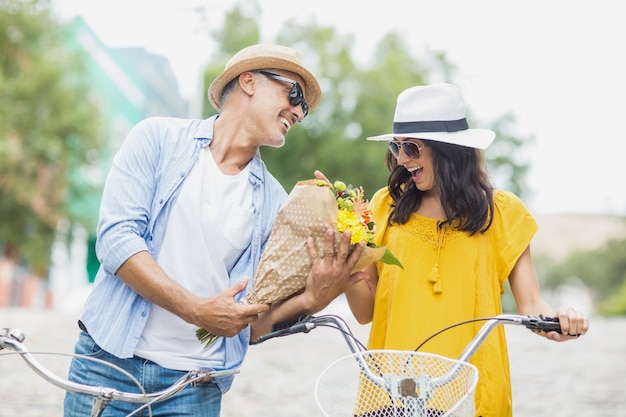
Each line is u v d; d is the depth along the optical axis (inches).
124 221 151.5
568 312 136.2
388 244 165.3
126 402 143.9
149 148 159.0
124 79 1729.8
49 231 1247.5
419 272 160.7
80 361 155.3
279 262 144.4
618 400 406.3
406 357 129.5
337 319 139.0
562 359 575.8
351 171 1439.5
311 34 1491.1
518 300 161.9
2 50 1178.0
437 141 159.9
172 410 154.0
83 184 1254.9
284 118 163.6
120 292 154.6
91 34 1509.6
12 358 483.8
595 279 3641.7
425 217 164.2
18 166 1155.3
